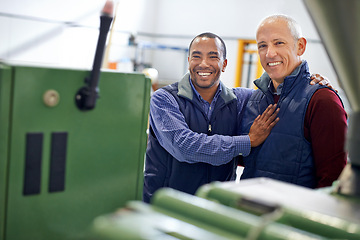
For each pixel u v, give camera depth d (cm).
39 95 105
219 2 808
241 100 210
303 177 179
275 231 70
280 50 183
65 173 112
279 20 184
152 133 211
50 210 111
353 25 79
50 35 659
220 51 204
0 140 100
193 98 203
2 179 102
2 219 103
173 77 891
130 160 128
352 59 86
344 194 97
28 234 108
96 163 119
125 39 825
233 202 89
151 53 910
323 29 84
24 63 107
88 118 115
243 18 777
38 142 106
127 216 76
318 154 175
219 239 72
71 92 110
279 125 183
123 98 122
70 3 679
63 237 115
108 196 123
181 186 203
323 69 671
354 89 93
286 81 183
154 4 891
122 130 124
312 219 80
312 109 177
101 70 116
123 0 816
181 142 192
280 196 93
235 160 207
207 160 190
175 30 875
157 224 73
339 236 76
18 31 620
